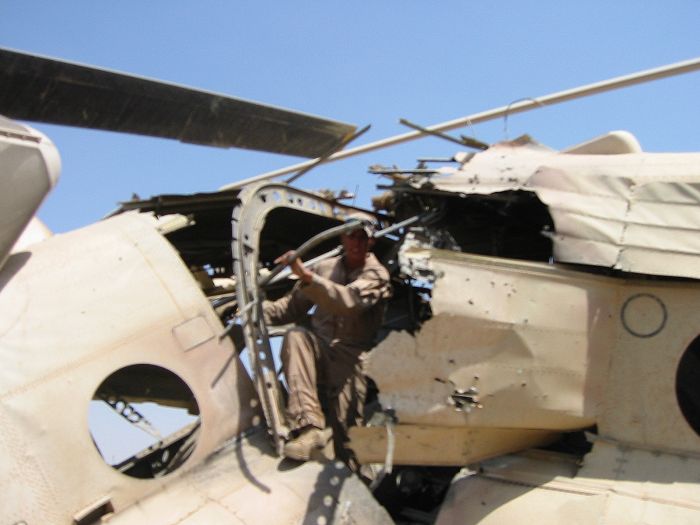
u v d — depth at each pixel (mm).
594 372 4426
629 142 5012
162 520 4117
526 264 4438
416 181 4945
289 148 5465
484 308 4328
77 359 4277
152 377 5355
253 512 4117
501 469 4559
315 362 4555
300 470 4340
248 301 4566
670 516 3938
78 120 4590
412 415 4270
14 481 3965
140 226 4906
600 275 4508
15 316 4320
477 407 4305
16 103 4371
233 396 4574
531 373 4352
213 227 5570
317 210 5273
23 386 4129
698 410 4996
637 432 4320
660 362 4340
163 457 4984
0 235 4324
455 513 4469
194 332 4594
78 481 4094
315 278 4289
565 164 4828
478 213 5293
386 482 5176
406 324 5211
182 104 4770
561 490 4281
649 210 4410
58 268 4574
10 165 4250
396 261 4957
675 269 4258
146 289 4609
